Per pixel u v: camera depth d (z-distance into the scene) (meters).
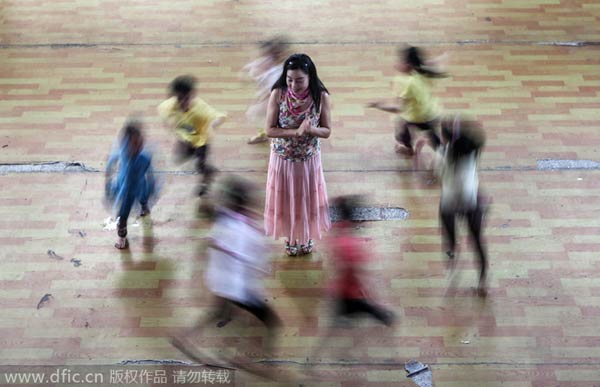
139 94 8.77
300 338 6.07
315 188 6.28
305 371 5.81
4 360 5.91
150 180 6.89
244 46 9.57
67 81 8.99
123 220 6.62
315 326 6.16
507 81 8.95
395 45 9.59
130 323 6.20
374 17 10.15
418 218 7.16
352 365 5.86
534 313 6.25
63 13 10.30
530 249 6.83
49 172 7.69
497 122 8.33
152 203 7.14
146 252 6.82
